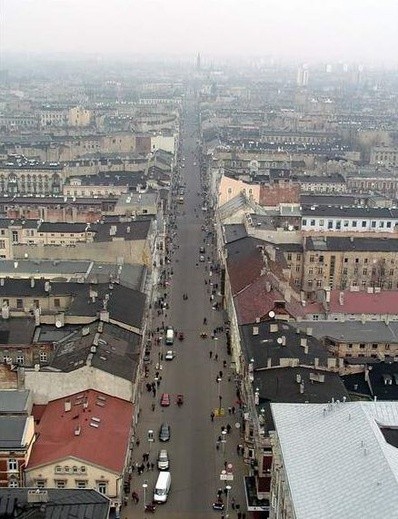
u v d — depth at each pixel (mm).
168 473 139625
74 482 125812
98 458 126438
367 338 174375
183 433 158125
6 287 189250
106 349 154875
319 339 173875
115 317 170875
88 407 138500
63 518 97750
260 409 138375
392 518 78188
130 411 143250
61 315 171500
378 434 96562
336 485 87875
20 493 103688
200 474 143625
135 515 130250
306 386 144000
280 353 155625
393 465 88125
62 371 144125
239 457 149625
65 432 132875
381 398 152125
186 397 174375
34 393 144250
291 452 98375
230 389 179000
